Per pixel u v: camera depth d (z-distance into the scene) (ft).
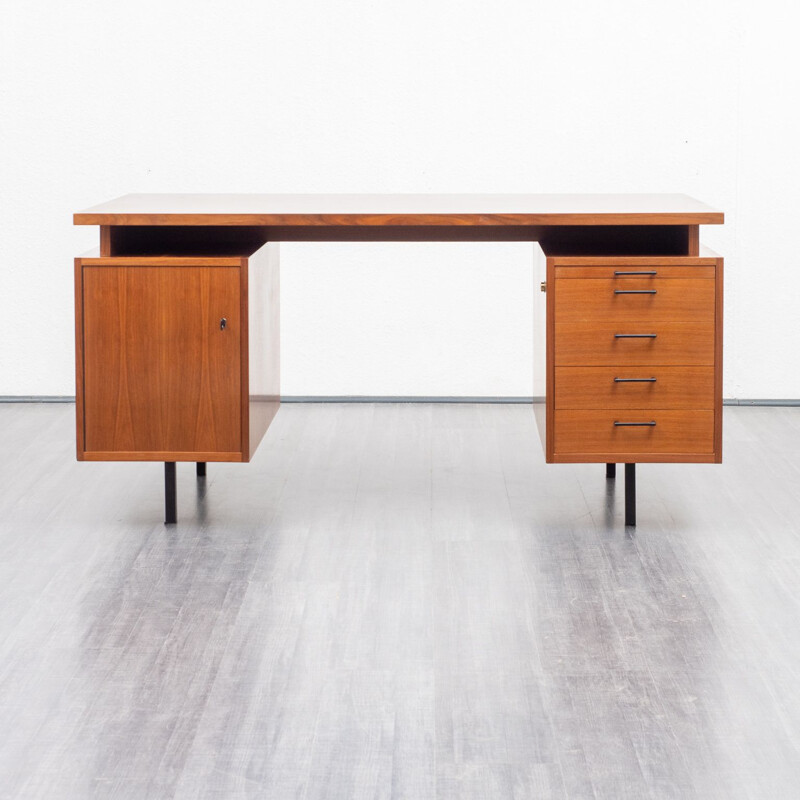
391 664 9.21
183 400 12.12
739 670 9.10
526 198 14.12
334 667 9.15
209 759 7.79
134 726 8.23
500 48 17.85
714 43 17.79
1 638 9.69
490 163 18.12
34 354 18.76
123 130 18.17
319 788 7.45
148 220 11.87
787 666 9.17
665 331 11.94
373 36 17.87
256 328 12.57
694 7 17.72
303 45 17.92
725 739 8.05
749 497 13.60
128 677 8.99
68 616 10.15
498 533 12.34
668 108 17.93
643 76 17.88
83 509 13.15
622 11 17.75
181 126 18.15
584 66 17.88
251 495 13.69
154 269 11.95
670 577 11.08
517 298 18.44
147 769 7.67
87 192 18.35
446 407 18.37
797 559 11.56
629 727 8.22
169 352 12.05
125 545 11.96
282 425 17.15
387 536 12.25
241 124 18.12
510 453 15.57
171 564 11.43
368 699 8.63
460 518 12.85
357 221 11.91
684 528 12.50
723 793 7.39
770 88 17.85
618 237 14.05
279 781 7.53
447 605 10.39
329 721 8.30
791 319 18.40
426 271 18.40
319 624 9.97
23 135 18.22
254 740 8.04
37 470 14.70
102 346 12.07
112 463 15.02
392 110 18.02
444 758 7.80
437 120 18.03
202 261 11.93
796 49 17.78
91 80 18.07
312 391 18.72
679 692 8.73
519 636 9.73
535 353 14.57
